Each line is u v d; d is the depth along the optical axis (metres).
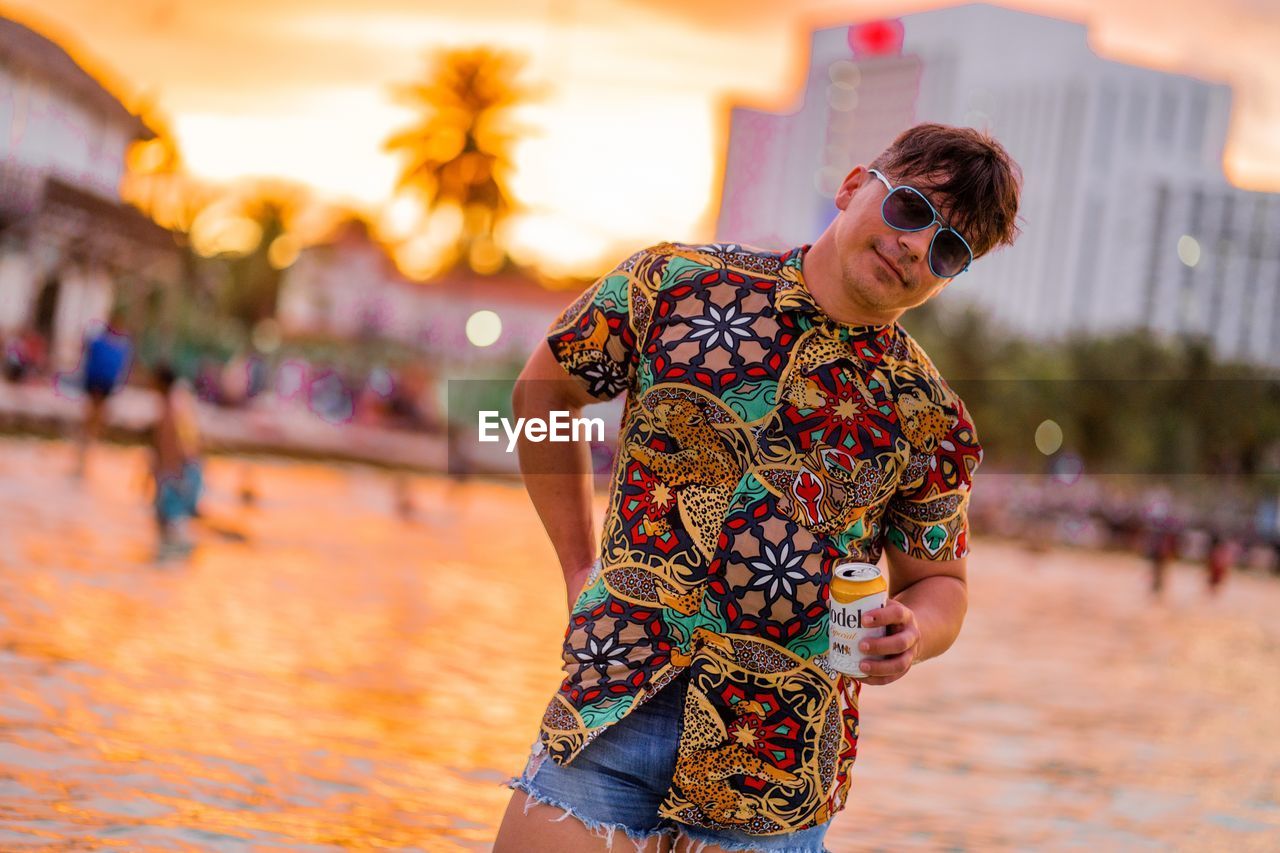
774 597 2.39
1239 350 148.50
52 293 39.25
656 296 2.51
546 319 62.00
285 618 9.05
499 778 5.38
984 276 181.12
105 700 5.60
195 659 6.96
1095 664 13.57
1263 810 6.57
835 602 2.34
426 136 67.00
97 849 3.66
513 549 18.64
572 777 2.44
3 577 8.57
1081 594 26.12
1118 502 62.91
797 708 2.43
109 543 11.44
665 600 2.43
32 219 33.44
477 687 7.55
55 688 5.66
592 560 2.76
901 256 2.34
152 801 4.23
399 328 64.88
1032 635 16.17
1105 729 9.02
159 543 12.07
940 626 2.51
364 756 5.38
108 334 17.16
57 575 9.10
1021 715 9.26
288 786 4.71
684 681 2.44
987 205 2.37
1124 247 176.75
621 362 2.58
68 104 41.50
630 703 2.41
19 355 28.20
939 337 70.06
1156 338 72.44
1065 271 182.12
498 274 65.94
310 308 77.38
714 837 2.48
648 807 2.46
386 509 22.69
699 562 2.42
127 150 47.44
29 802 4.02
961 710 9.19
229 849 3.85
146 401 30.12
